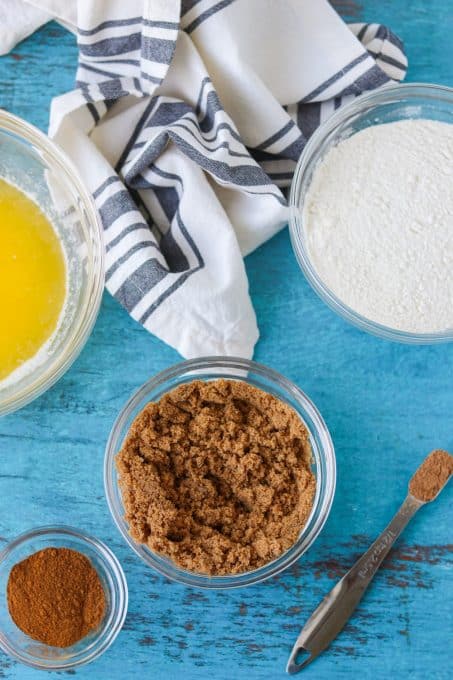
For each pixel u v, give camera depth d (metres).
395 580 0.65
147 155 0.62
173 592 0.64
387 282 0.63
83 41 0.62
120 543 0.64
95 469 0.64
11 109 0.65
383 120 0.66
